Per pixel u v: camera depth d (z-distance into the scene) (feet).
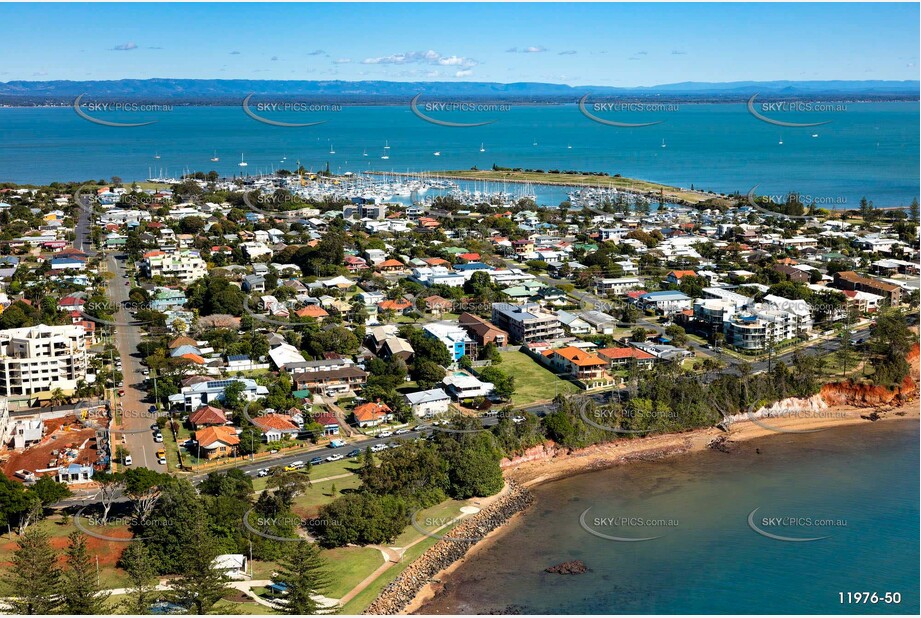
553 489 560.61
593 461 602.44
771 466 597.52
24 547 404.98
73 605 383.65
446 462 540.11
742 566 463.83
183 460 550.36
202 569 403.13
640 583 446.60
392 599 427.74
